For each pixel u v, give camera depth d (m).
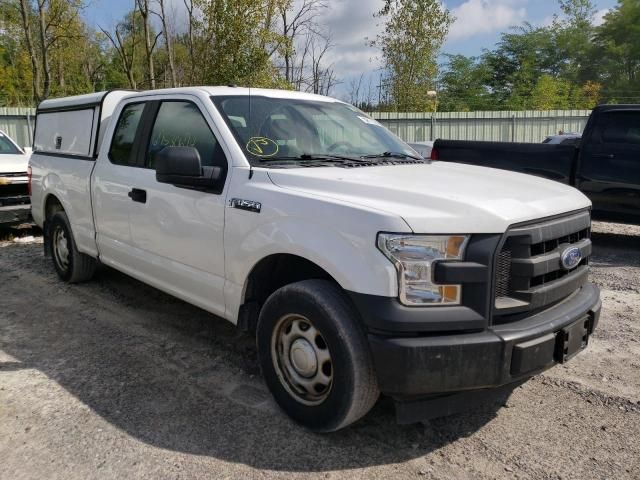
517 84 45.56
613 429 3.31
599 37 47.84
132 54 25.12
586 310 3.21
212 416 3.42
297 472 2.89
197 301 3.98
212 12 17.00
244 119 3.92
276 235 3.19
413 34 27.38
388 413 3.48
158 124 4.45
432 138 23.58
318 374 3.11
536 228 2.94
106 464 2.95
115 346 4.50
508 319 2.89
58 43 25.09
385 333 2.73
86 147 5.45
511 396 3.70
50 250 6.39
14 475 2.86
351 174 3.40
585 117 24.62
